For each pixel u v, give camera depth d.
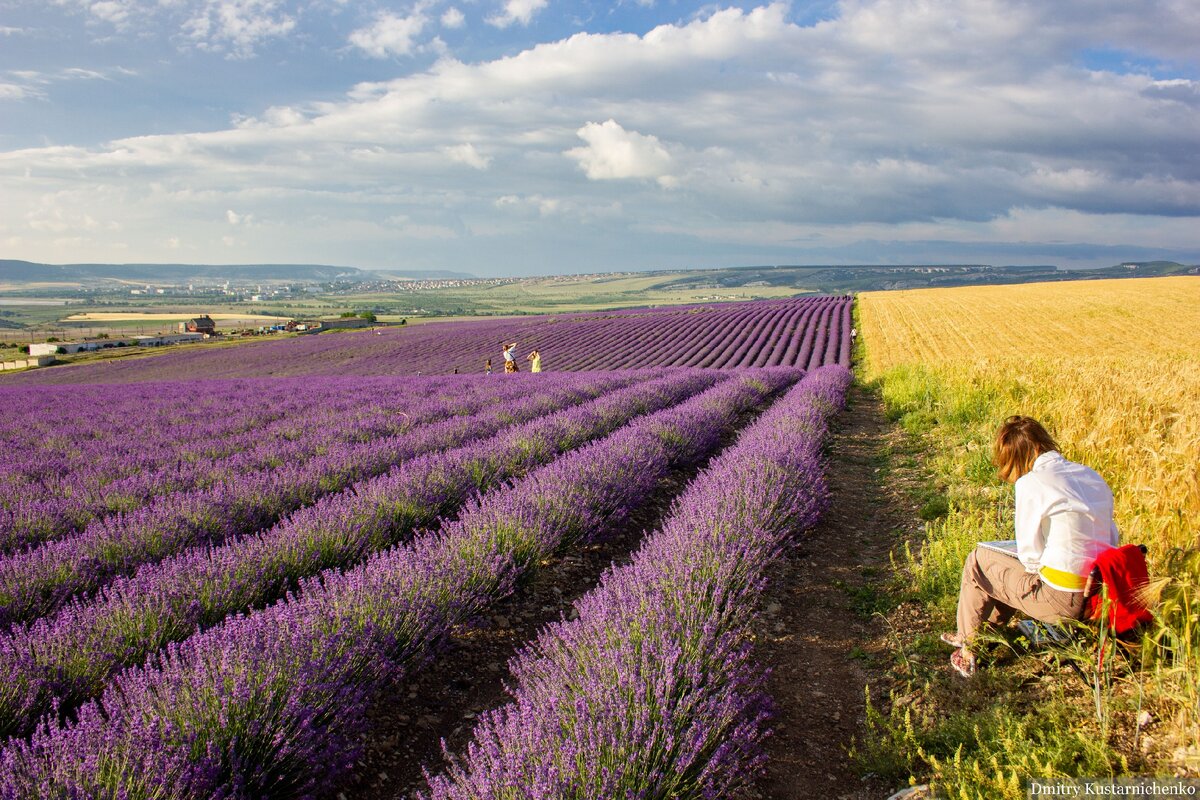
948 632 3.48
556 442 8.10
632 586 3.40
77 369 47.97
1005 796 2.11
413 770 2.81
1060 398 8.15
